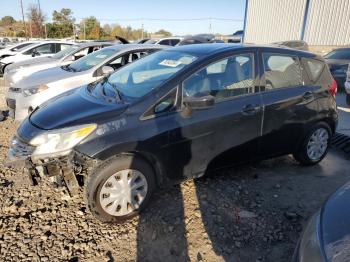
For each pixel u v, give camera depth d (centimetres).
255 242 290
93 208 298
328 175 423
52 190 370
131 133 300
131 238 293
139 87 339
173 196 357
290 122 399
